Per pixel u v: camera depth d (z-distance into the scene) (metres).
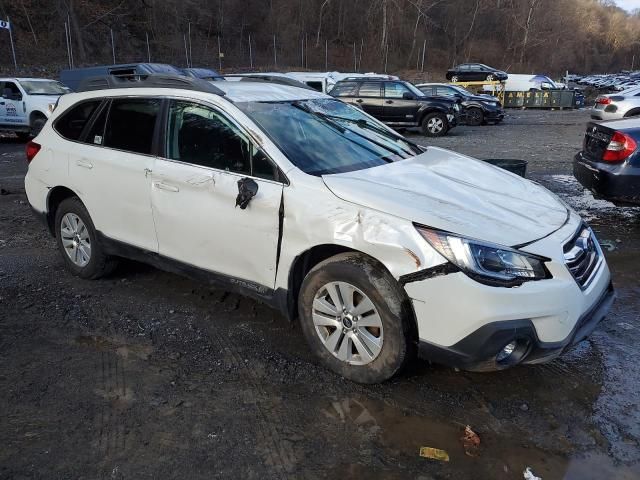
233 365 3.49
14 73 29.89
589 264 3.26
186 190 3.76
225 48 48.75
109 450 2.73
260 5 53.81
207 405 3.09
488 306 2.75
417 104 16.84
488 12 65.94
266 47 52.59
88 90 4.64
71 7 34.94
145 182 4.00
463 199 3.24
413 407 3.06
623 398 3.16
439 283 2.81
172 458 2.68
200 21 48.34
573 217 3.42
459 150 13.02
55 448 2.75
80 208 4.60
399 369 3.08
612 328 3.99
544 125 20.09
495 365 2.86
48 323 4.06
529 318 2.80
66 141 4.66
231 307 4.30
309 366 3.46
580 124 20.20
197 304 4.36
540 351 2.88
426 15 58.69
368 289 3.03
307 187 3.23
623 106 15.46
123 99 4.30
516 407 3.07
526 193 3.62
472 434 2.83
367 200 3.05
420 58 58.81
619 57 95.38
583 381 3.32
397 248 2.88
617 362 3.54
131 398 3.15
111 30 35.94
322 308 3.30
